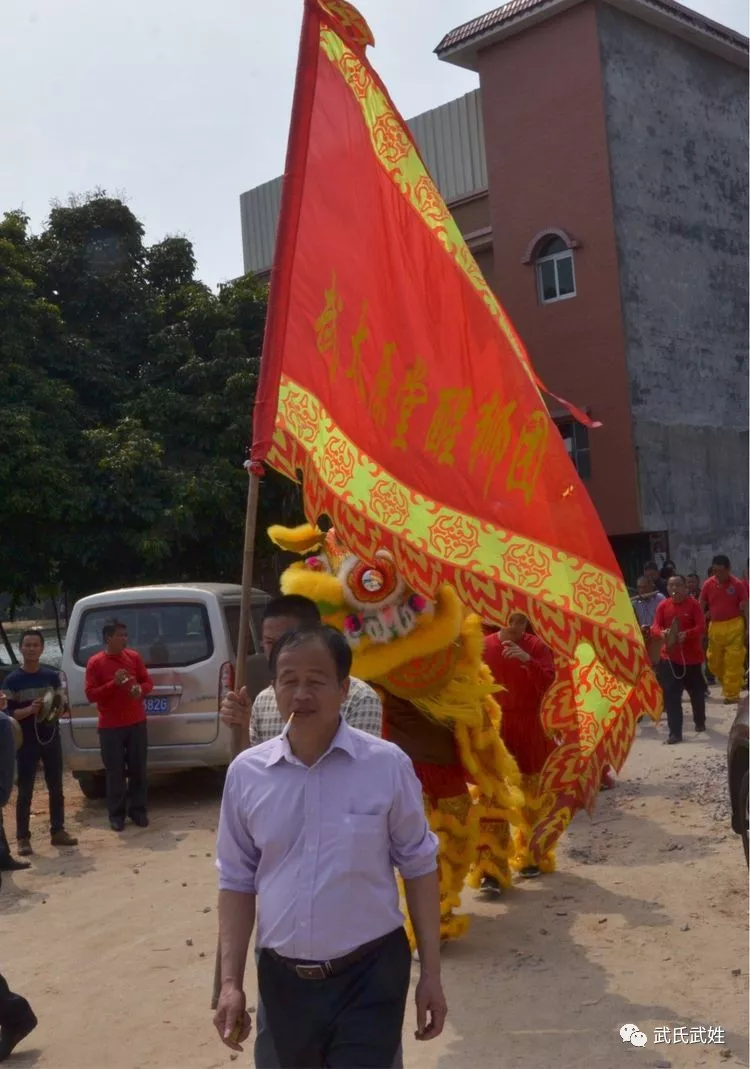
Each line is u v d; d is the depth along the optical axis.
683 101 21.72
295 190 5.12
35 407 16.22
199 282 19.97
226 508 17.30
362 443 5.28
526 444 5.61
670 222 21.19
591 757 5.98
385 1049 3.28
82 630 11.51
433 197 5.69
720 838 8.09
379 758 3.39
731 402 21.97
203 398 17.77
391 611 5.90
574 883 7.25
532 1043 4.89
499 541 5.45
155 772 11.98
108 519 16.20
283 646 3.38
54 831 9.64
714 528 21.39
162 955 6.54
